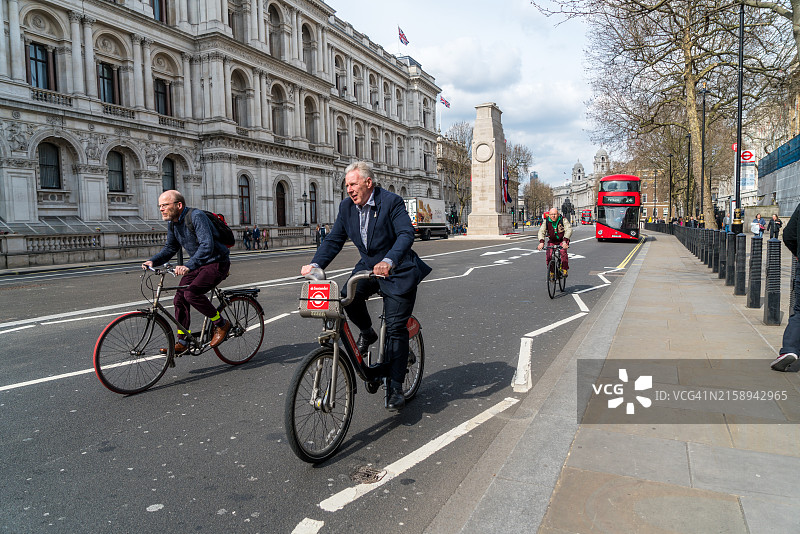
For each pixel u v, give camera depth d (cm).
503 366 559
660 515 254
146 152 3378
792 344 477
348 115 5772
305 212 4709
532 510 262
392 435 384
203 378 530
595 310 876
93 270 2073
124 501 294
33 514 281
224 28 3800
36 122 2744
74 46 2953
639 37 1744
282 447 366
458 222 8725
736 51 1986
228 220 3794
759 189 5084
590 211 11731
